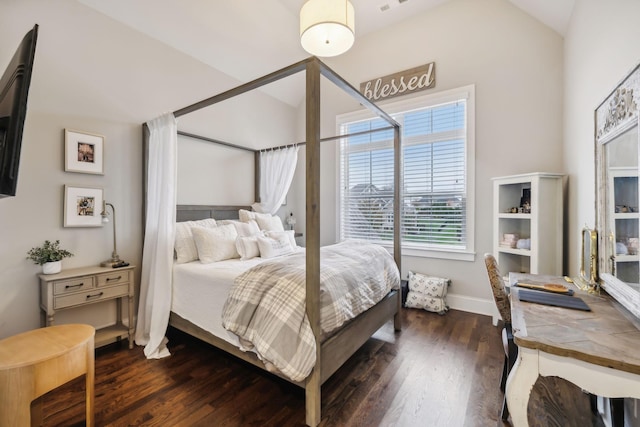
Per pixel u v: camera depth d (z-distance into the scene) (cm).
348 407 175
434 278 348
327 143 443
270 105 438
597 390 97
